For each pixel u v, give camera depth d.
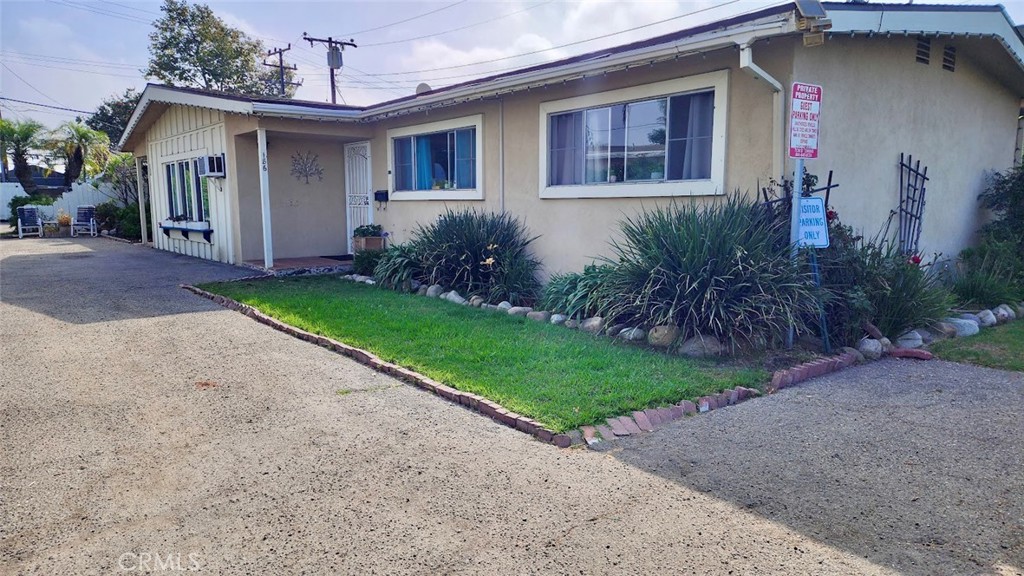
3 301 8.93
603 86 8.16
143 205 18.03
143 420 4.53
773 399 4.97
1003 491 3.45
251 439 4.21
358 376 5.61
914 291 6.61
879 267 6.52
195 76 33.22
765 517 3.21
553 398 4.76
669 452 4.00
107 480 3.62
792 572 2.75
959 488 3.49
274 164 12.88
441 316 7.72
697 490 3.50
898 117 8.05
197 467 3.79
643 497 3.42
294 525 3.15
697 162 7.41
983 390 5.14
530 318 7.62
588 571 2.78
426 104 9.99
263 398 5.02
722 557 2.87
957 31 7.53
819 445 4.08
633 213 7.99
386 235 12.48
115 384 5.33
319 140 13.26
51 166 28.50
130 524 3.16
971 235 9.98
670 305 6.14
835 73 7.05
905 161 8.25
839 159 7.27
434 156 11.22
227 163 12.72
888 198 8.05
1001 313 7.75
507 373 5.39
